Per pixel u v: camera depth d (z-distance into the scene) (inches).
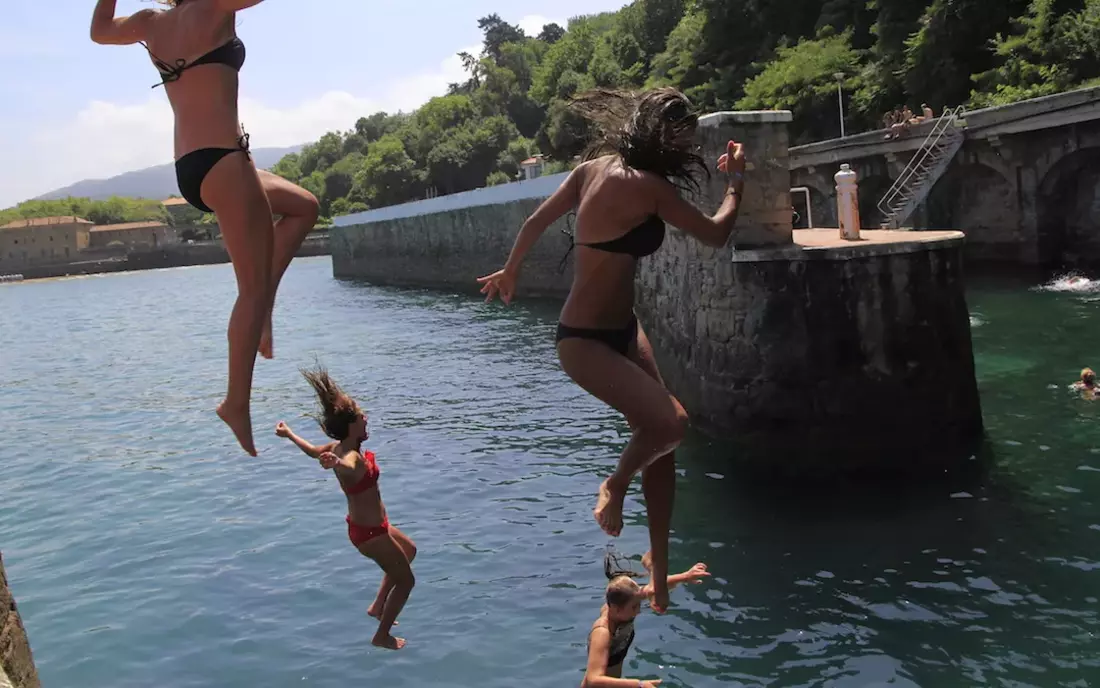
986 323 863.7
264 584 408.8
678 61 2422.5
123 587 418.0
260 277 127.4
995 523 403.9
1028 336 792.3
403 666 322.3
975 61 1494.8
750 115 506.6
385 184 4480.8
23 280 5172.2
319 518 498.0
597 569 393.4
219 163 124.7
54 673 337.4
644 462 138.4
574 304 143.3
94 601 403.2
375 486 252.7
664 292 677.3
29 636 370.9
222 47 126.2
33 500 579.2
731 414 530.0
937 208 1222.3
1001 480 454.0
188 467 632.4
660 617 343.3
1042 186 1093.8
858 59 1771.7
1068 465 467.5
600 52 3041.3
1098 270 1082.1
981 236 1215.6
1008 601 335.3
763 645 317.7
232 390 126.6
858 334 492.7
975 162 1138.7
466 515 472.7
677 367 630.5
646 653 318.3
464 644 335.0
